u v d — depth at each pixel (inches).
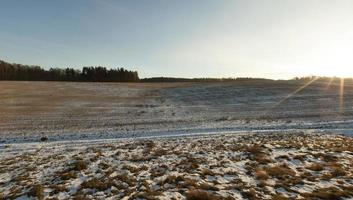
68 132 965.8
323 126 968.9
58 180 402.9
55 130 1000.9
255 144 620.4
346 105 1421.0
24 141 826.8
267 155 513.7
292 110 1354.6
